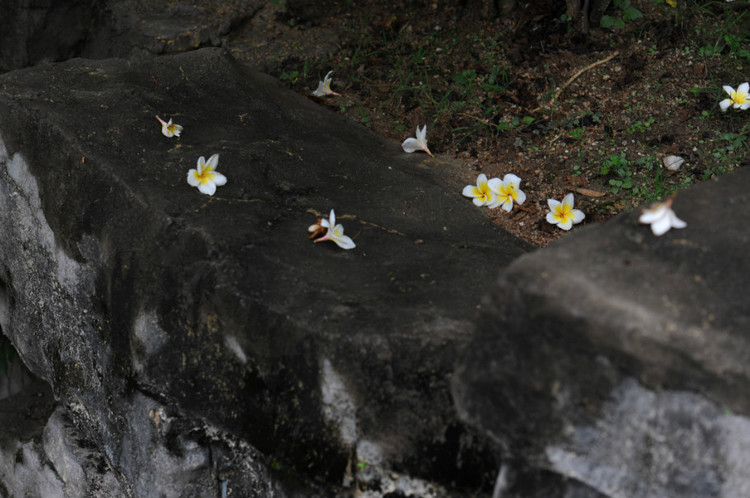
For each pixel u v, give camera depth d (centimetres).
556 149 324
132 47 391
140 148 272
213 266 229
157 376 252
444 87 365
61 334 294
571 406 163
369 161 299
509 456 176
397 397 204
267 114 316
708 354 150
